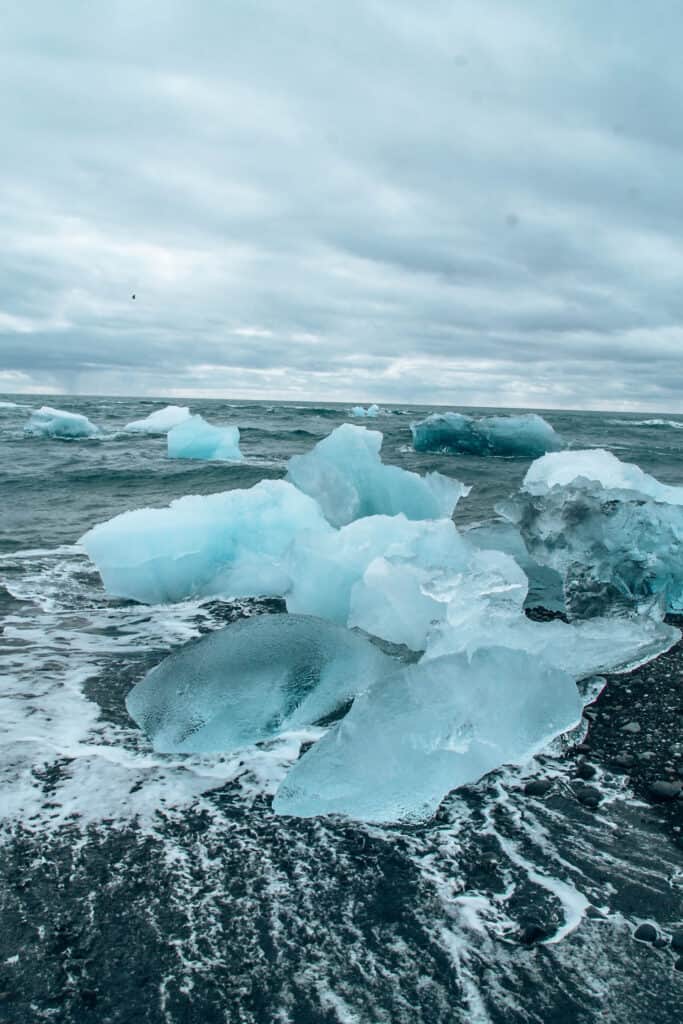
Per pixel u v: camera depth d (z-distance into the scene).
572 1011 1.73
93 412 34.34
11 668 3.77
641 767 2.85
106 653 4.05
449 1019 1.70
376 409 34.34
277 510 5.81
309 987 1.78
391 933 1.96
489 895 2.13
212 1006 1.72
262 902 2.07
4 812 2.45
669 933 1.98
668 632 3.80
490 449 17.55
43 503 9.26
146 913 2.01
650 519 4.95
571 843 2.38
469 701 2.90
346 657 3.41
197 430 14.77
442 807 2.56
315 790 2.57
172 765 2.80
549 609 4.97
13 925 1.95
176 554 5.26
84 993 1.74
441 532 4.81
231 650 3.33
